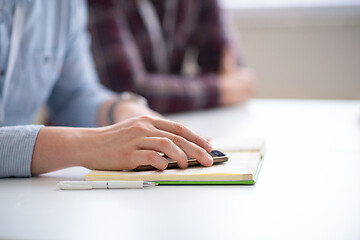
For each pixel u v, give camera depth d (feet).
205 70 6.83
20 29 3.30
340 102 6.03
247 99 6.31
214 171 2.17
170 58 6.83
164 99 5.55
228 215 1.67
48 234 1.49
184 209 1.75
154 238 1.45
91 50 5.78
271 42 9.44
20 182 2.24
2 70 3.29
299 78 9.41
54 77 3.93
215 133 3.85
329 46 9.23
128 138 2.30
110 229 1.53
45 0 3.62
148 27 6.46
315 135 3.63
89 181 2.09
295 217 1.65
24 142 2.34
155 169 2.26
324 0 9.30
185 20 6.83
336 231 1.51
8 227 1.56
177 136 2.32
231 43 6.82
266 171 2.39
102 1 5.85
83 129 2.42
